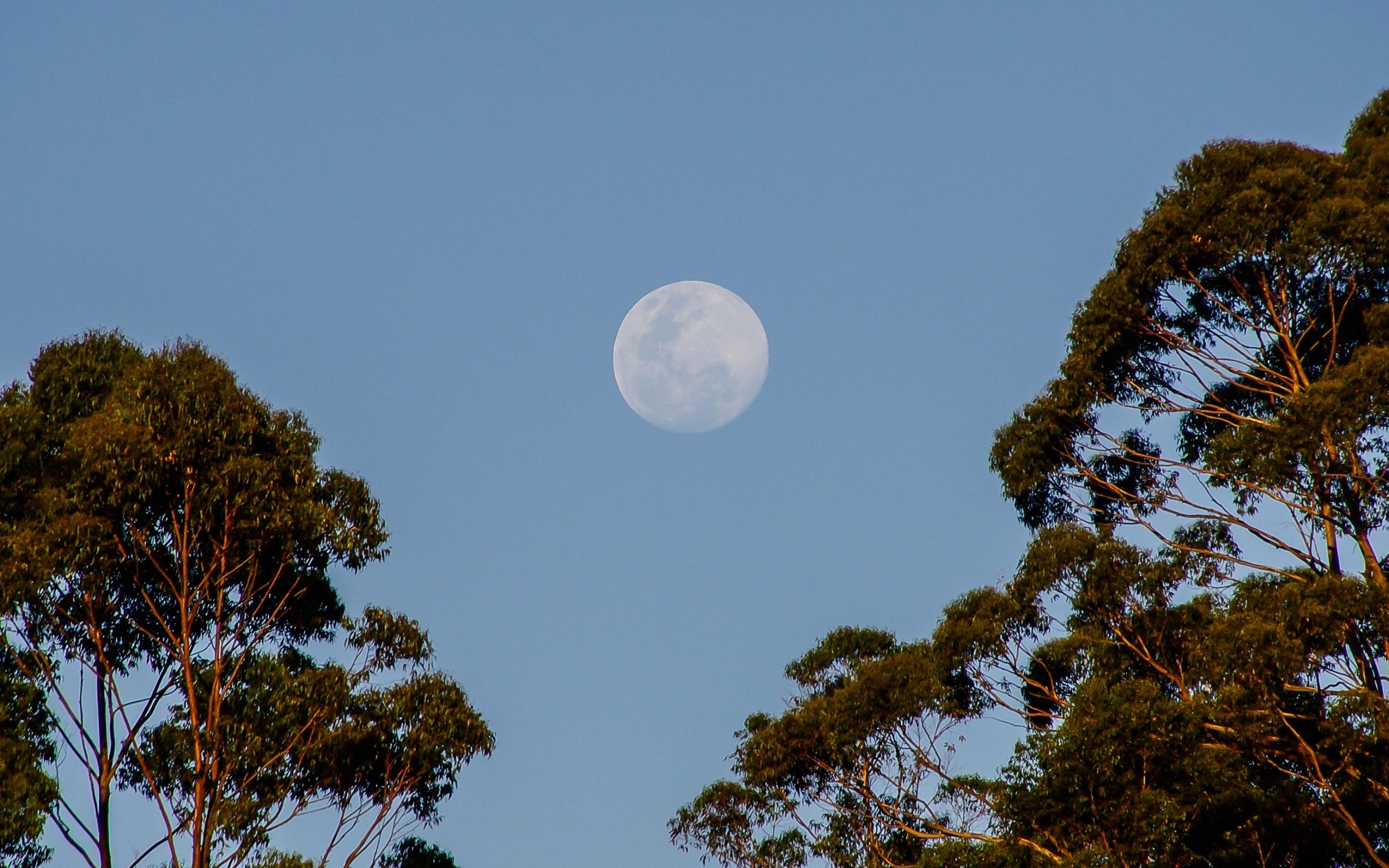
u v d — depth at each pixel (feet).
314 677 203.92
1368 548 213.46
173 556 216.13
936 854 198.80
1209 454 216.95
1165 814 180.14
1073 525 231.09
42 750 199.11
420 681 208.23
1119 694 189.88
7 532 201.36
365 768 203.31
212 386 210.38
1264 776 205.05
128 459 201.05
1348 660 192.54
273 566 221.25
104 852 191.01
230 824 190.49
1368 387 198.70
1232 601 216.33
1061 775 184.44
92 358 225.35
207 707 211.41
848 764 234.17
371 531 220.84
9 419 210.59
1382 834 196.75
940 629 230.89
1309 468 205.57
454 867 206.18
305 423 222.48
